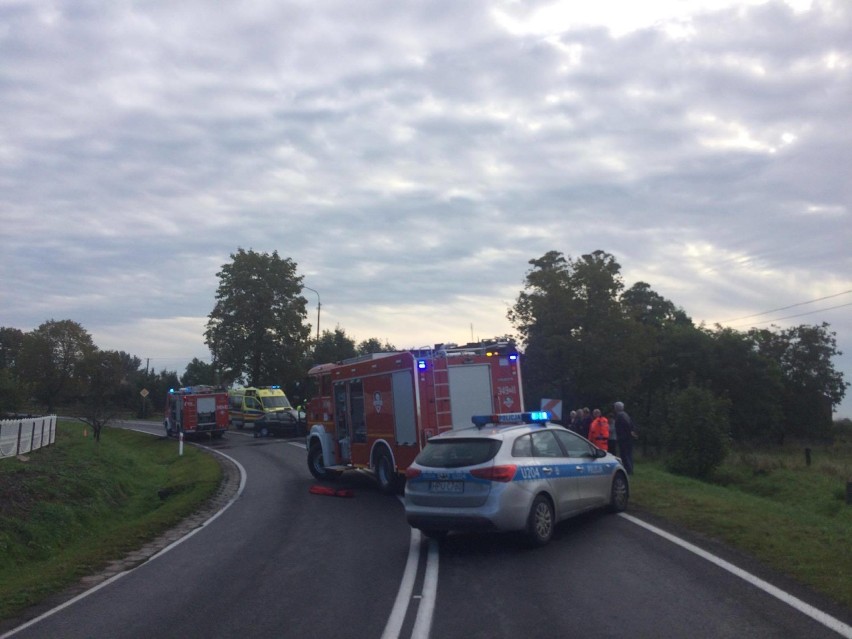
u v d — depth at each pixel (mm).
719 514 11203
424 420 14188
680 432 23734
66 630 6977
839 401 50719
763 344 50750
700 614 6398
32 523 13750
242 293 52844
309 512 13898
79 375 47906
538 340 33156
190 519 14188
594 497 10938
